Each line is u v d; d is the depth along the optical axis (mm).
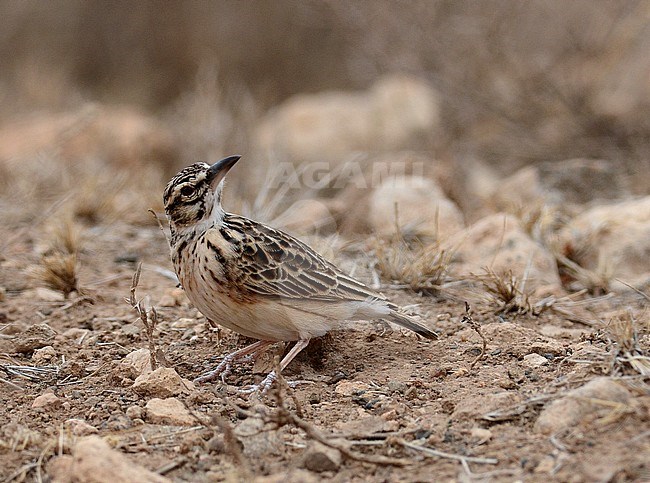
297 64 33062
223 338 10828
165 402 8711
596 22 24078
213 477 7469
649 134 22688
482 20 24031
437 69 24328
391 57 24609
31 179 18203
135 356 9906
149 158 22047
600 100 23891
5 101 28281
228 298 9297
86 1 34062
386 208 15188
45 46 33844
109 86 32500
